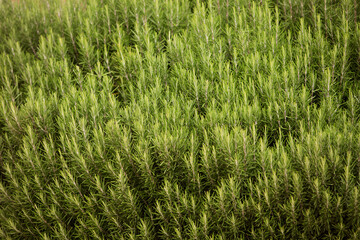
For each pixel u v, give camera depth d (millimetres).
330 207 2123
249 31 3227
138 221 2428
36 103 2777
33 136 2594
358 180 2275
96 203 2371
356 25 2928
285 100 2715
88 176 2441
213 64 3055
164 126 2570
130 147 2541
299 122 2646
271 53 3025
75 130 2549
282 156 2213
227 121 2600
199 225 2289
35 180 2398
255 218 2266
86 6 3916
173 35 3469
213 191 2453
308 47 3041
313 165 2191
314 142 2254
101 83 3066
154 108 2699
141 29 3510
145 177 2467
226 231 2303
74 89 2916
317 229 2145
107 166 2398
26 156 2521
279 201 2260
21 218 2537
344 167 2131
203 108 2973
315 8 3363
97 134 2465
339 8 3332
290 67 2838
